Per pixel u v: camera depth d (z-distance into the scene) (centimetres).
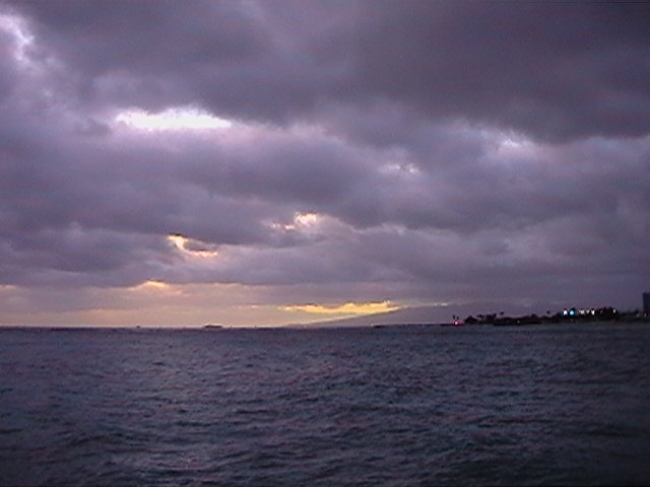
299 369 5794
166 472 1752
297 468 1784
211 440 2205
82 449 2039
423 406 3003
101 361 6888
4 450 2012
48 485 1627
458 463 1775
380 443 2106
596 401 2889
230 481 1655
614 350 7031
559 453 1817
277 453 1983
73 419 2641
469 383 4069
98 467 1808
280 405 3150
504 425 2356
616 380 3791
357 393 3656
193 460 1895
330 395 3575
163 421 2622
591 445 1905
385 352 8712
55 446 2078
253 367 6072
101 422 2572
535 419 2455
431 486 1570
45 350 9556
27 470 1770
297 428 2442
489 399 3195
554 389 3481
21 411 2866
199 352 9119
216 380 4659
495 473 1653
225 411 2939
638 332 13550
